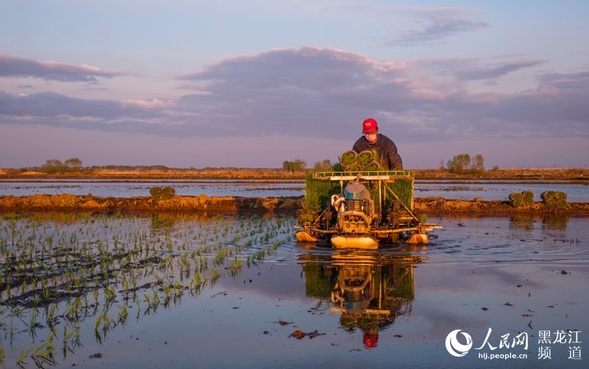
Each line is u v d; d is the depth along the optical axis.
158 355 7.74
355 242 16.20
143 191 46.94
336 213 17.47
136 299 10.52
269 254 15.50
